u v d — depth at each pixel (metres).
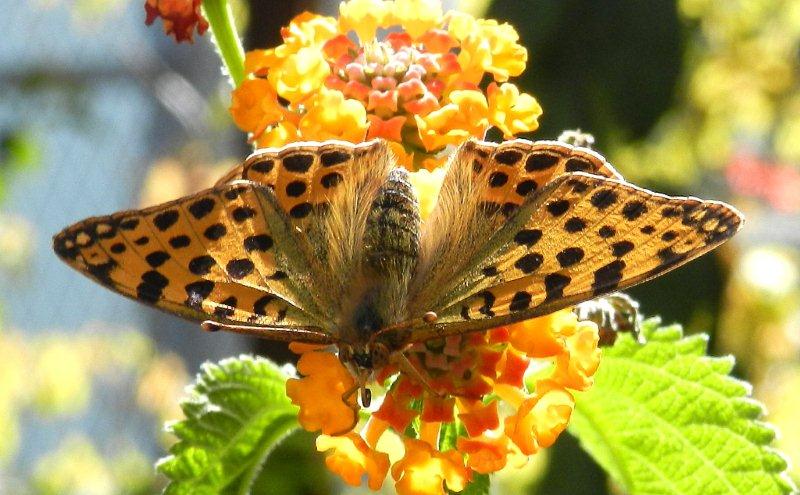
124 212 0.14
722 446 0.17
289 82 0.16
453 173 0.15
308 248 0.15
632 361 0.17
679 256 0.14
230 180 0.15
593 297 0.14
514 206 0.15
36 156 0.39
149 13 0.17
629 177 0.27
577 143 0.17
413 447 0.15
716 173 0.39
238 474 0.17
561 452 0.25
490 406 0.15
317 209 0.15
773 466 0.17
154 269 0.14
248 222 0.15
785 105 0.36
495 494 0.33
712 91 0.34
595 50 0.23
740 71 0.35
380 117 0.16
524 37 0.23
